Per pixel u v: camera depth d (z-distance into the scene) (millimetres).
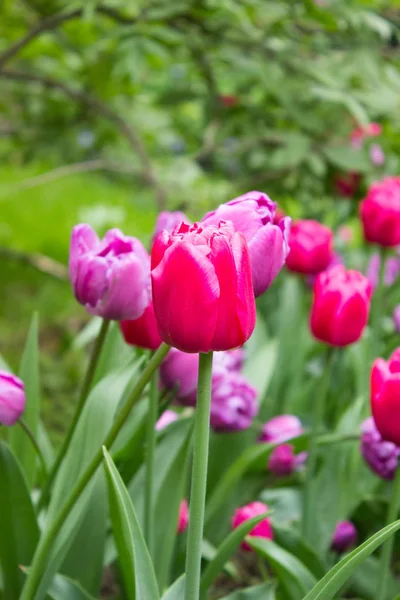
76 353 2525
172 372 1317
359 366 1786
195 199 2908
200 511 1103
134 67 1874
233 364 1581
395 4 2270
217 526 1579
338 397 1853
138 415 1380
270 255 1117
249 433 1627
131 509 1149
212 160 2650
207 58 2203
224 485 1444
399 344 1785
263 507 1388
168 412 1544
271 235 1112
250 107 2354
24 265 3014
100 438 1279
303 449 1496
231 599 1261
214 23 2076
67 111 2766
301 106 2053
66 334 2674
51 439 2045
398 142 2125
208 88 2340
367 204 1620
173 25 2105
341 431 1565
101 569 1350
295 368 1851
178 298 1051
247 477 1593
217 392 1454
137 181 3264
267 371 1675
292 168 2275
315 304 1327
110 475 1176
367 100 1924
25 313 3107
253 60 2029
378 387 1233
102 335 1257
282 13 1940
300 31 2090
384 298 2096
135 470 1366
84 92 2625
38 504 1320
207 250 1048
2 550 1298
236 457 1604
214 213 1125
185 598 1113
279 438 1544
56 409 2295
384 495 1662
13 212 4168
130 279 1215
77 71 2510
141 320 1257
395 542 1575
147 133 3209
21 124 2818
